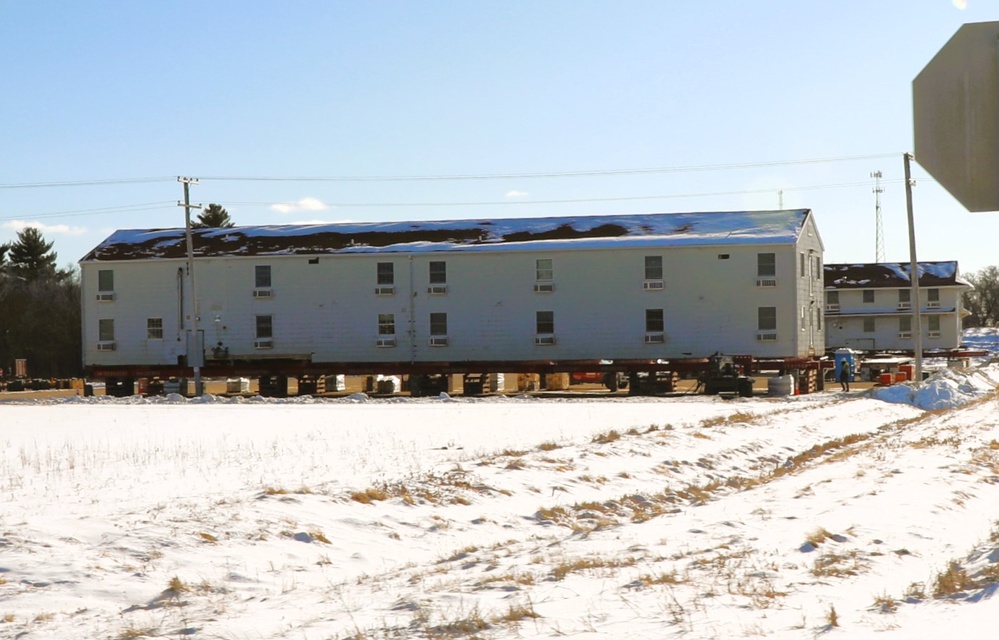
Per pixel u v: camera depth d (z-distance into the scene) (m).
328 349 62.44
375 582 11.88
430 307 61.59
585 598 9.84
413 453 24.44
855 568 11.15
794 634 8.20
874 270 99.56
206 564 12.73
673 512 16.97
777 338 58.06
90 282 64.88
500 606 9.59
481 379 56.25
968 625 8.12
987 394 49.09
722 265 58.72
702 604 9.38
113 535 13.57
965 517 15.42
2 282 114.75
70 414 41.81
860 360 81.31
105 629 9.68
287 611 10.25
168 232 68.81
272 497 16.42
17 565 12.01
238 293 63.16
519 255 60.75
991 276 175.00
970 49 4.11
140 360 64.12
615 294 59.75
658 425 31.83
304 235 65.88
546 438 28.39
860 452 25.80
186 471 21.52
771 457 26.47
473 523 16.39
